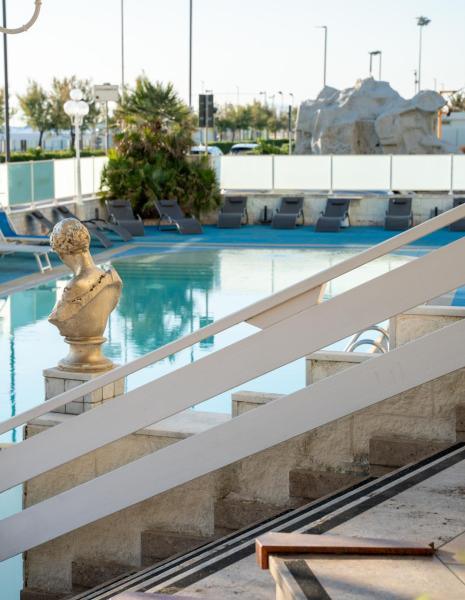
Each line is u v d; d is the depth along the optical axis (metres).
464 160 23.92
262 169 25.03
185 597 3.18
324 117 34.12
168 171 23.94
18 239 17.11
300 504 4.62
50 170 21.75
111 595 4.02
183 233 22.59
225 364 3.98
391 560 2.95
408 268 3.64
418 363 3.81
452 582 2.78
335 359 4.84
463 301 11.80
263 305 3.84
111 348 11.16
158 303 14.02
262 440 4.12
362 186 24.50
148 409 4.18
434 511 3.55
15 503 6.57
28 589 5.27
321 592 2.67
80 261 5.57
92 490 4.51
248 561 3.61
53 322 5.50
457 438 4.49
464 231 22.62
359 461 4.67
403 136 33.25
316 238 21.61
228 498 4.82
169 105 24.59
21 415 4.36
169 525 4.97
